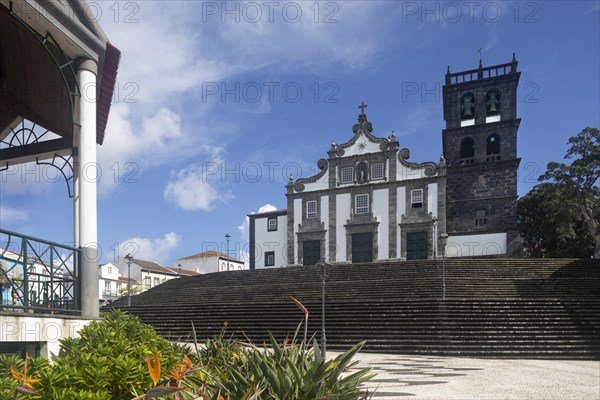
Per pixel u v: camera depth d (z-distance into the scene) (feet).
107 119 29.50
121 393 11.13
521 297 64.95
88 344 13.85
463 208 118.42
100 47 22.70
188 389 9.65
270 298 72.02
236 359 12.80
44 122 27.81
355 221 117.39
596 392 25.93
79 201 21.22
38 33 20.38
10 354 15.37
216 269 213.05
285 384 9.71
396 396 24.25
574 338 47.16
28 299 16.67
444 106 129.18
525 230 130.62
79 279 20.33
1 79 25.89
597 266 82.53
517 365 38.09
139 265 190.70
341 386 10.62
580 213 110.73
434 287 70.08
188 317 63.72
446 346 46.39
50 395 9.16
